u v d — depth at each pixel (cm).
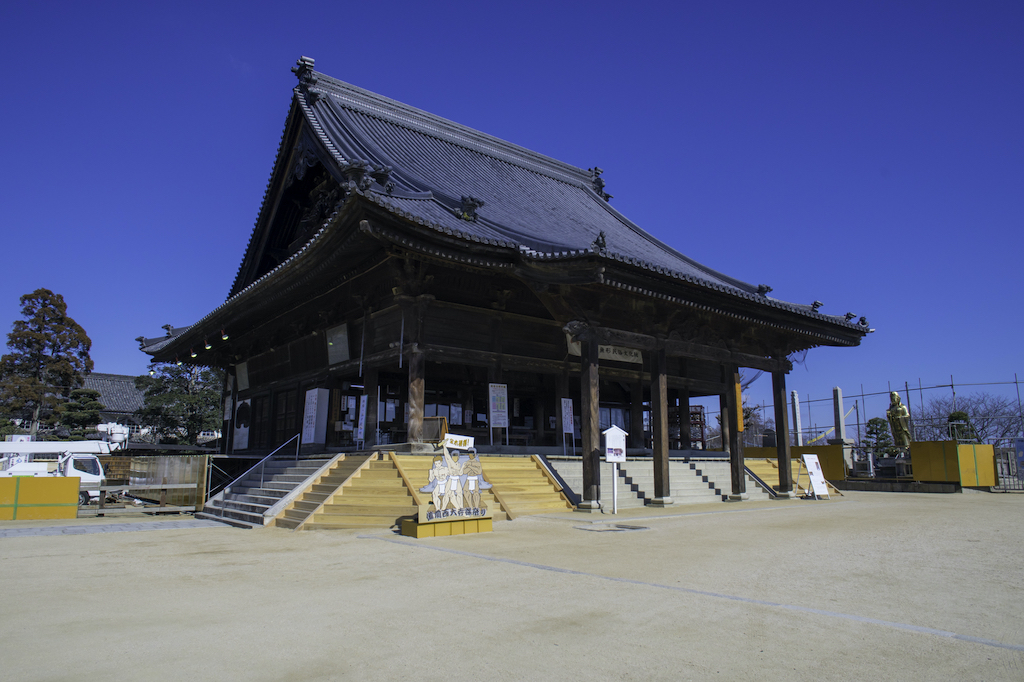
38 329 5041
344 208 1711
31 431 4784
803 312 2339
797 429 4697
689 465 2619
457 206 2120
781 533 1341
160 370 5050
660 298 1942
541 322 2384
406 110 3294
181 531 1584
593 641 589
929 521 1591
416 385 2033
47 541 1379
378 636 614
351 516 1527
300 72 2875
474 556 1061
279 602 760
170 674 511
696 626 634
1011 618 663
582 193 3844
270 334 3045
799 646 570
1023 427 5747
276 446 2980
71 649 579
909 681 485
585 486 1867
